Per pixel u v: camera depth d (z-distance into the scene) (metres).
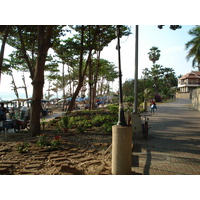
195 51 21.30
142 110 22.27
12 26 12.41
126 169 4.36
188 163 5.34
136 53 9.48
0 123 11.13
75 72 38.69
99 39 16.89
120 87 4.55
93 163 5.20
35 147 6.47
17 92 37.91
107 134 8.68
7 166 4.85
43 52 8.66
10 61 22.38
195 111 22.48
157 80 56.97
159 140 8.27
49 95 45.94
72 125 10.42
